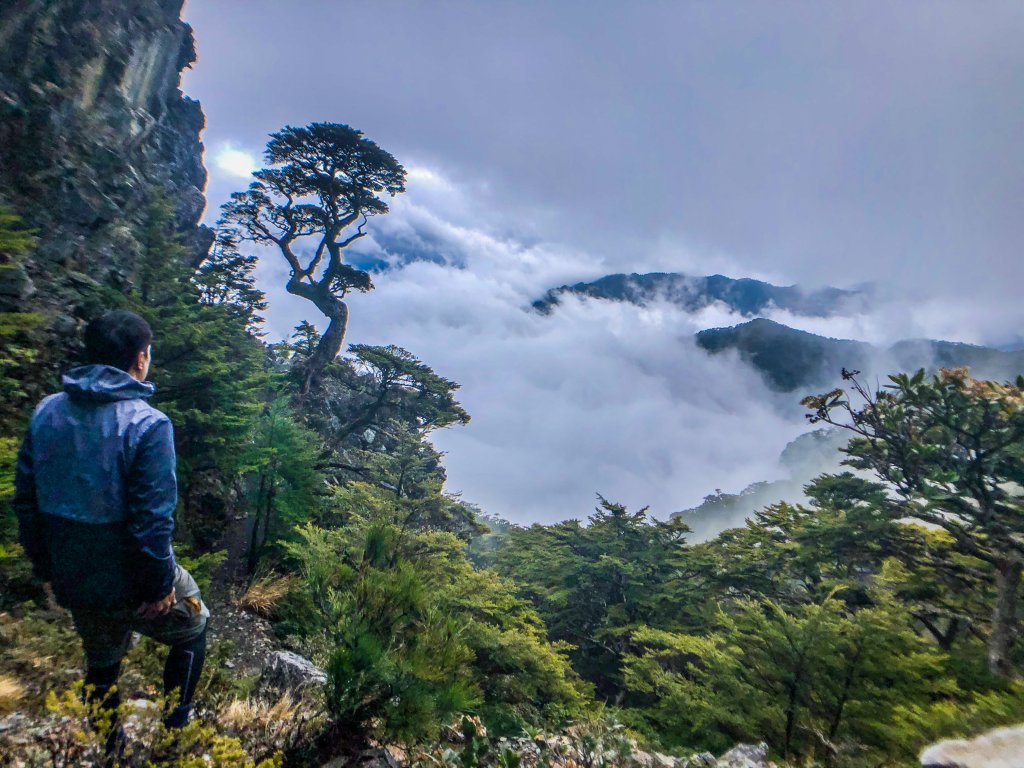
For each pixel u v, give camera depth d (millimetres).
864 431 20156
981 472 18250
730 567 26141
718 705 12641
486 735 4449
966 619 18688
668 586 28375
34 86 23484
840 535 19922
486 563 48594
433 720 3658
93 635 2227
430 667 3727
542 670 15062
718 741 12195
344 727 3520
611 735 4656
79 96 26375
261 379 21516
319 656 5695
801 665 11828
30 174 22141
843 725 11094
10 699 3104
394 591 4035
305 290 44594
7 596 7035
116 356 2166
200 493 21609
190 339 18125
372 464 30375
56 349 15570
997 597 16859
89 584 1998
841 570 22641
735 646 13328
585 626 30969
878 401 20000
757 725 11680
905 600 19875
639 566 30359
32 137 22672
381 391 37062
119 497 2002
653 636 18562
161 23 36094
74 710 1984
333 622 4035
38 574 2150
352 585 4195
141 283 20891
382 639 3883
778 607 13078
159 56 36812
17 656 4066
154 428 2084
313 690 3971
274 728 3387
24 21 23703
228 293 33281
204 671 3875
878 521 19031
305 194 44906
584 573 31188
